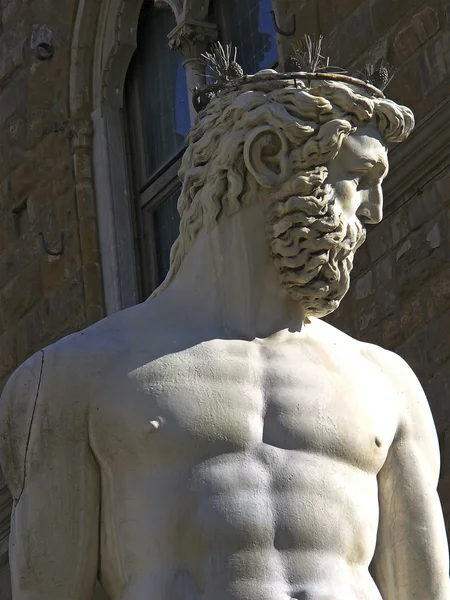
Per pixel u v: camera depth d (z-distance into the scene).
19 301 21.12
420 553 6.89
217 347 6.86
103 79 20.86
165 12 20.55
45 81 21.41
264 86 7.21
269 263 7.10
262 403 6.73
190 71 19.31
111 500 6.63
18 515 6.70
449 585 6.91
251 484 6.55
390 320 15.05
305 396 6.78
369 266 15.34
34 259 21.06
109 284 20.23
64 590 6.61
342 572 6.54
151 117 20.56
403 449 6.99
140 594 6.46
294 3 16.95
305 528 6.53
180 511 6.50
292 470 6.61
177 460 6.59
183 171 7.36
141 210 20.50
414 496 6.94
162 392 6.68
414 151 15.11
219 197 7.16
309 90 7.14
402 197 15.21
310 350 6.99
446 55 15.20
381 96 7.27
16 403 6.77
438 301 14.72
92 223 20.52
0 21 22.30
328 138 7.05
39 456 6.69
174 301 7.12
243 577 6.43
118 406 6.67
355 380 6.93
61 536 6.63
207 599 6.40
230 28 19.14
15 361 21.12
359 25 16.11
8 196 21.59
